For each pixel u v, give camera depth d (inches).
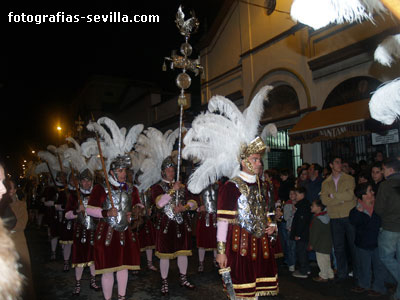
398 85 45.6
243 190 118.2
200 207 227.3
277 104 414.0
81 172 206.7
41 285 213.0
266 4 418.3
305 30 361.7
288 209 224.2
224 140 126.4
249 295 112.7
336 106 325.1
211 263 254.4
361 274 176.6
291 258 218.4
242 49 463.5
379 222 170.6
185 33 195.2
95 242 157.6
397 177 153.8
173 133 239.6
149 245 237.8
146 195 214.8
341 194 189.3
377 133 289.9
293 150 450.9
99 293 195.9
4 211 132.7
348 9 39.0
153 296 185.6
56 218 279.1
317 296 174.2
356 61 311.7
